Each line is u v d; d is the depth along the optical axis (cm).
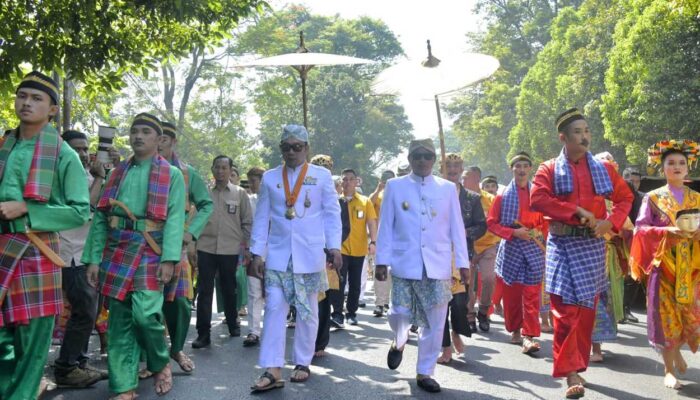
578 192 616
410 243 646
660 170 732
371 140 6544
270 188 669
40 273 496
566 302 604
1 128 1611
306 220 659
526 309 812
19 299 488
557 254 616
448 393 621
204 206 716
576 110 616
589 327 613
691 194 666
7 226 490
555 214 606
